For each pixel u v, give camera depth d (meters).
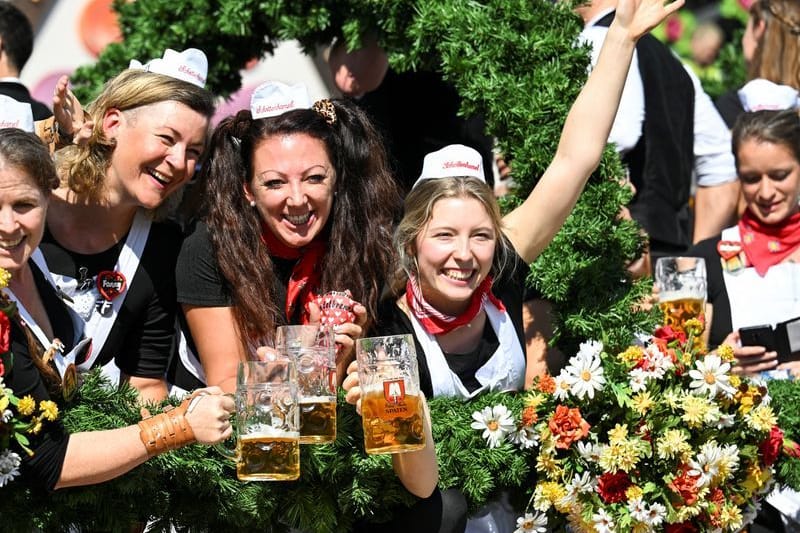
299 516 3.88
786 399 4.56
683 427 4.16
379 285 4.23
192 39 5.62
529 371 4.97
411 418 3.56
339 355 3.95
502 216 4.47
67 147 4.10
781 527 4.73
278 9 5.41
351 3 5.28
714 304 5.18
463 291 4.09
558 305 4.69
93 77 5.73
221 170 4.15
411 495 3.96
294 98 4.15
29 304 3.76
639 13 4.42
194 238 4.14
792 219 5.15
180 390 4.33
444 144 5.72
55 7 8.91
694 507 4.08
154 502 3.76
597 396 4.14
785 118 5.15
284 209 4.07
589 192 4.83
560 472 4.09
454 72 5.00
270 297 4.12
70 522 3.68
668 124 5.73
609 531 4.04
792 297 5.09
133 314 4.17
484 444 4.11
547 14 5.11
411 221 4.14
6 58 5.62
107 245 4.14
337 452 3.90
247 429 3.51
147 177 4.05
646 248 5.33
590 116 4.41
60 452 3.50
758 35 6.50
